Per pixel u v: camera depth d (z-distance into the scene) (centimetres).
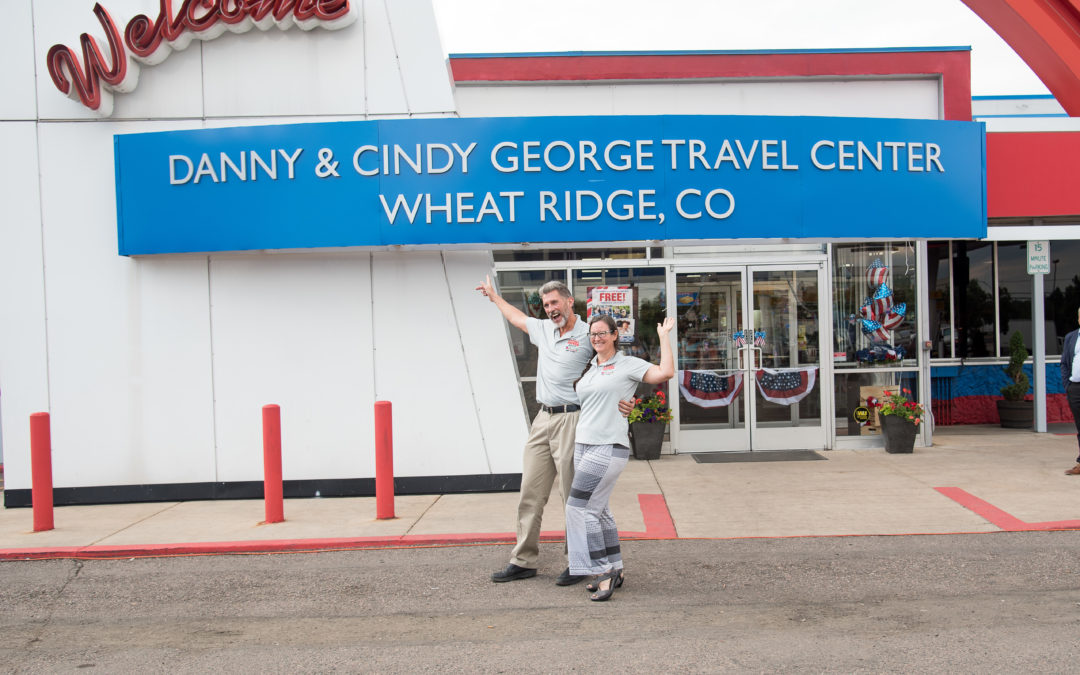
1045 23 1055
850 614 439
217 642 422
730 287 966
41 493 649
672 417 951
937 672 361
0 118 749
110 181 754
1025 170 927
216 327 760
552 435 495
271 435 657
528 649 401
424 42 759
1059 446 956
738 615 442
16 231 751
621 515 668
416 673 375
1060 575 496
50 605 486
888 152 773
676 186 750
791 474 820
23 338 752
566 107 955
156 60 748
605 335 457
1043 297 1134
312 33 759
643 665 376
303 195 733
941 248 1216
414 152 730
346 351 762
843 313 976
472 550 585
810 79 950
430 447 760
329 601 484
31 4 747
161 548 590
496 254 959
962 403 1212
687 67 945
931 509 664
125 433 756
